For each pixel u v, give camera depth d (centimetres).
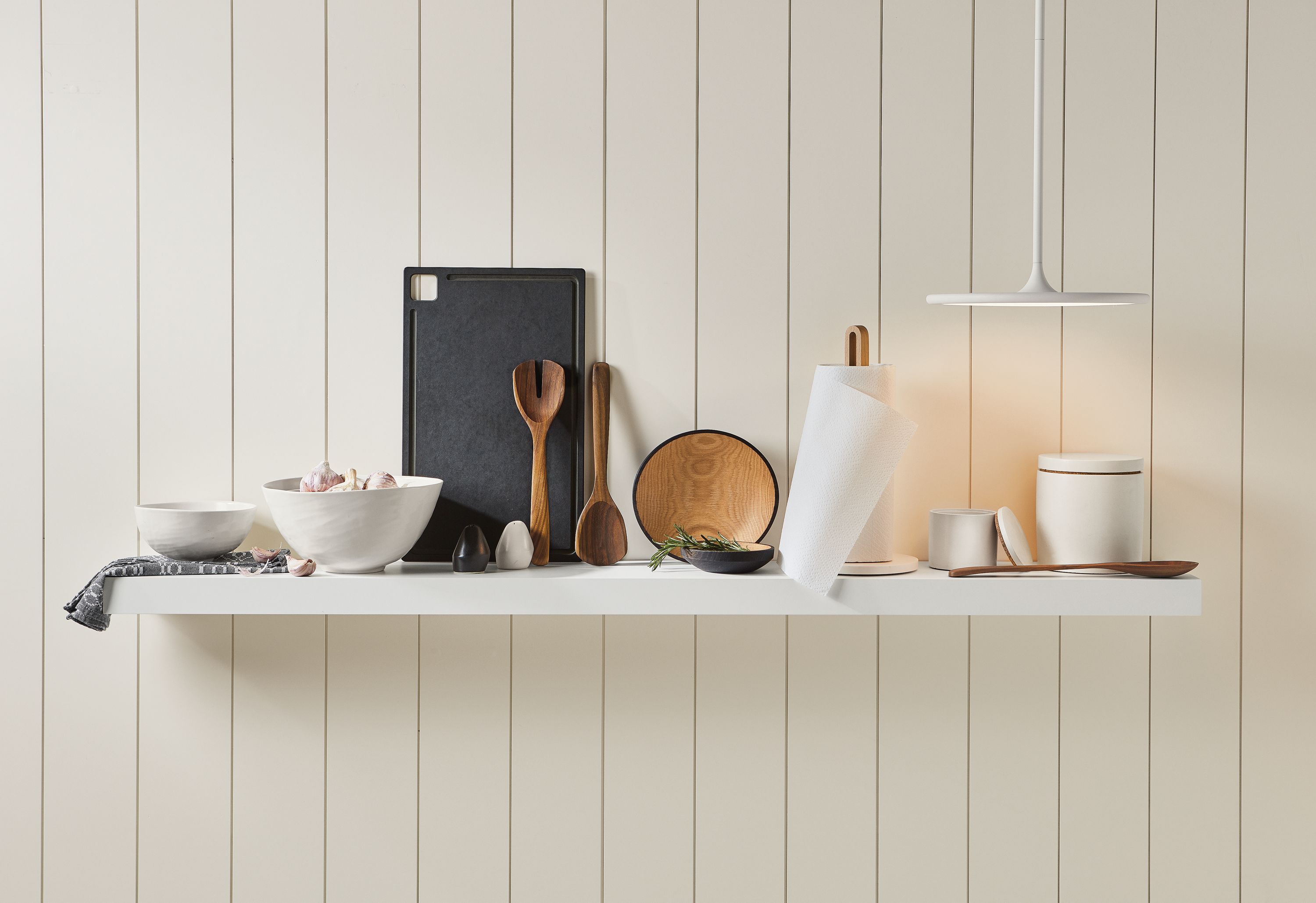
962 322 111
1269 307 111
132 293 111
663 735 113
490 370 112
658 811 114
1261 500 111
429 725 113
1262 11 111
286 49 111
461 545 102
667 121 111
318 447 112
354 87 111
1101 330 111
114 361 111
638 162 111
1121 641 113
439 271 111
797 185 111
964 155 111
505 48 111
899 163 111
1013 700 113
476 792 114
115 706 112
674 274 112
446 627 113
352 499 96
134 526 112
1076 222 111
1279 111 111
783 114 111
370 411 112
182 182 111
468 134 111
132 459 112
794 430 112
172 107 111
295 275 111
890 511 105
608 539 108
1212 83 111
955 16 111
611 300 112
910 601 99
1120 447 112
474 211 111
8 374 111
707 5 111
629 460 112
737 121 111
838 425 97
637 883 113
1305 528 111
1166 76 111
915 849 113
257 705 113
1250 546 112
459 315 111
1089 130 111
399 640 113
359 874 113
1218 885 112
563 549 111
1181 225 111
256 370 112
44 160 111
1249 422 111
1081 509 101
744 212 111
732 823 114
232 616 113
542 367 111
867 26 111
